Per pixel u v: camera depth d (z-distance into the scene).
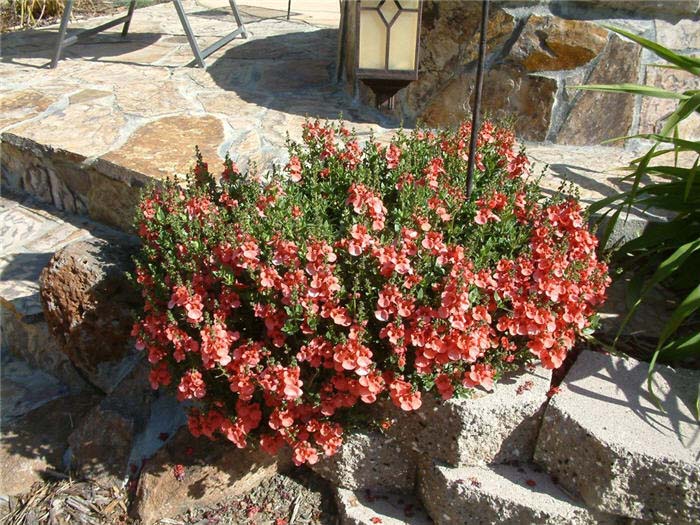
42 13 6.97
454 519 2.42
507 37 3.80
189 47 5.86
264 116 4.30
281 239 2.39
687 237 2.81
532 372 2.52
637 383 2.46
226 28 6.54
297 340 2.44
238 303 2.47
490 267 2.54
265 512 2.63
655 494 2.20
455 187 2.72
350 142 3.01
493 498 2.34
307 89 4.85
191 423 2.57
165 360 2.68
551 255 2.37
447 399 2.35
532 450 2.49
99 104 4.43
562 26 3.69
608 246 3.13
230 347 2.58
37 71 5.19
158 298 2.66
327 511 2.64
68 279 3.01
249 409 2.43
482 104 3.99
